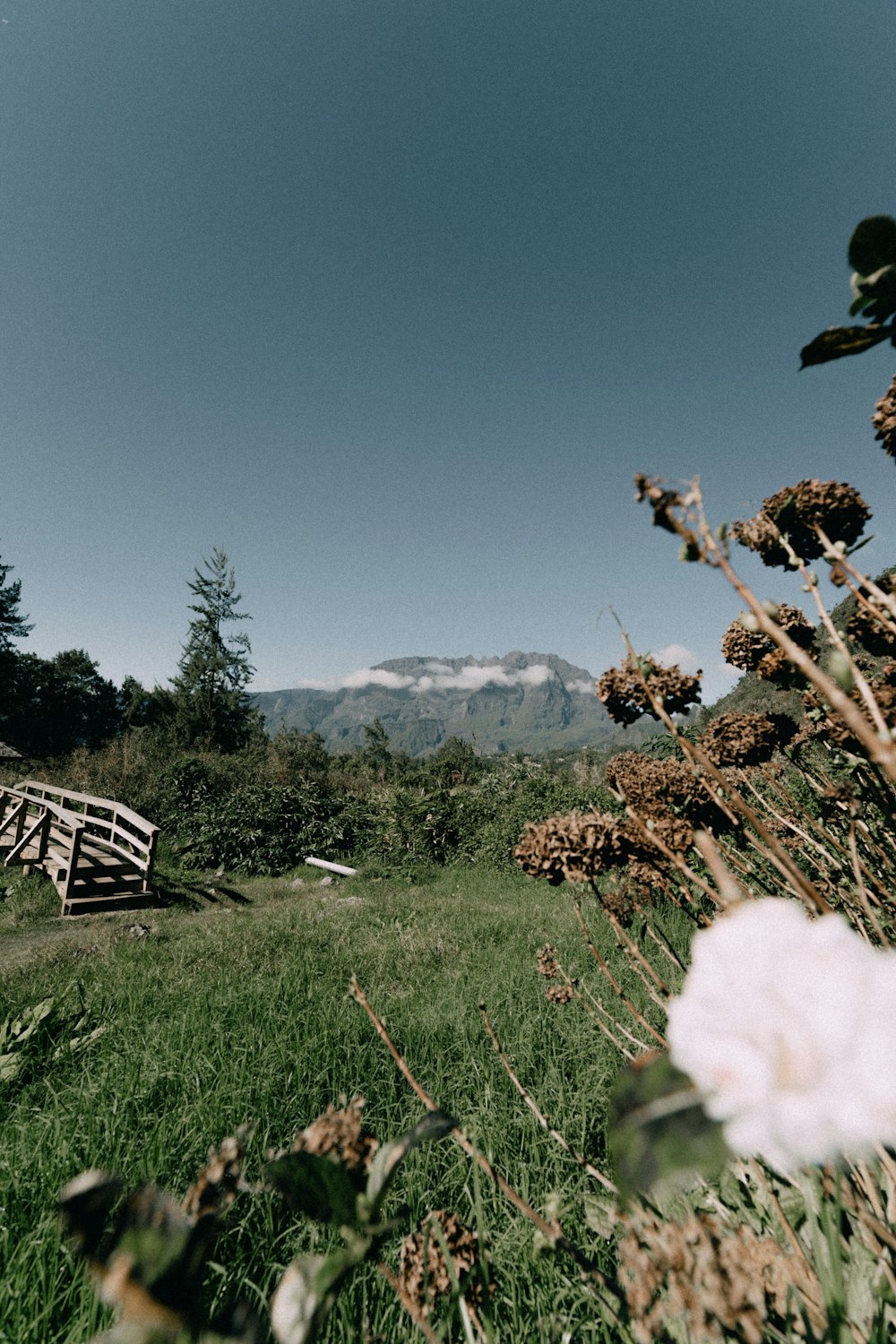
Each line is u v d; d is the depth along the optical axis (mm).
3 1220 1843
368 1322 1422
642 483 637
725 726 1559
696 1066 351
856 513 1092
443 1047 3184
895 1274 829
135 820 8352
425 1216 1903
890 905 1358
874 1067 311
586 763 17828
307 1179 597
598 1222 1264
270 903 8148
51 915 7379
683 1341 824
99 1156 2152
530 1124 2385
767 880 1662
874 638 1226
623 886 1551
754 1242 915
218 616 36438
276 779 19656
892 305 702
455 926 6098
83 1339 1429
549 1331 1263
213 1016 3633
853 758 1380
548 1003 3557
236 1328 508
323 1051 3113
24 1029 3303
